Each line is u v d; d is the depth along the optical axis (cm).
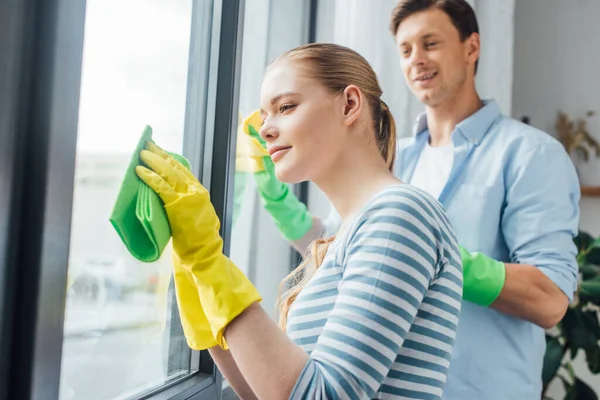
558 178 117
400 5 131
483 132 127
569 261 115
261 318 61
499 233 122
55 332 61
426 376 62
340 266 66
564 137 219
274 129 71
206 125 104
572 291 115
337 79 71
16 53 57
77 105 62
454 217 123
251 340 59
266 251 152
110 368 84
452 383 115
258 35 142
